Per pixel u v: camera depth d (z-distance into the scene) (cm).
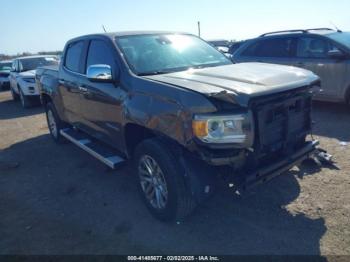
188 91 289
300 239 306
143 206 387
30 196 441
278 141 311
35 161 574
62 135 618
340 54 679
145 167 356
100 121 438
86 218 372
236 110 276
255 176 291
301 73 346
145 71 376
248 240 310
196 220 346
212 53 455
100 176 483
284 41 782
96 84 424
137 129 371
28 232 354
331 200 363
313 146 354
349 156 477
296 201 367
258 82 302
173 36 458
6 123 912
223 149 281
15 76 1174
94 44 459
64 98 560
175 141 306
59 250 320
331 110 748
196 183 305
